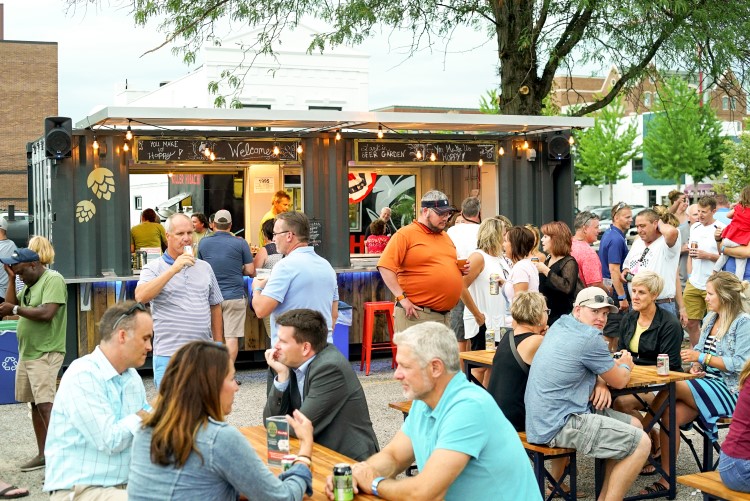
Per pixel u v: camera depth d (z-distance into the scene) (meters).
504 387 5.84
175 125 10.32
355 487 3.96
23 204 38.62
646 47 13.75
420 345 3.74
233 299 9.91
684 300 10.05
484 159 12.06
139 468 3.33
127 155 10.48
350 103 19.56
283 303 5.97
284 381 4.94
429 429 3.87
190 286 6.47
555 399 5.48
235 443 3.31
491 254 8.17
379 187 15.75
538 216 12.31
